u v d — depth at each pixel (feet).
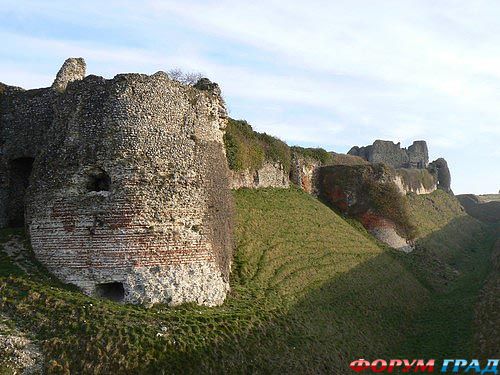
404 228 139.74
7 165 72.38
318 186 149.18
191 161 62.59
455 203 222.48
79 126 60.44
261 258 84.28
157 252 56.65
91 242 56.65
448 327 80.07
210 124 68.28
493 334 66.95
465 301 92.79
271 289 73.41
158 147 60.18
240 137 113.09
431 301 97.40
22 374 45.55
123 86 60.34
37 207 60.18
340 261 96.99
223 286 63.62
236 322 57.52
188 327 52.75
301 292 76.48
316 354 60.08
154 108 61.05
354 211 141.79
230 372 50.57
